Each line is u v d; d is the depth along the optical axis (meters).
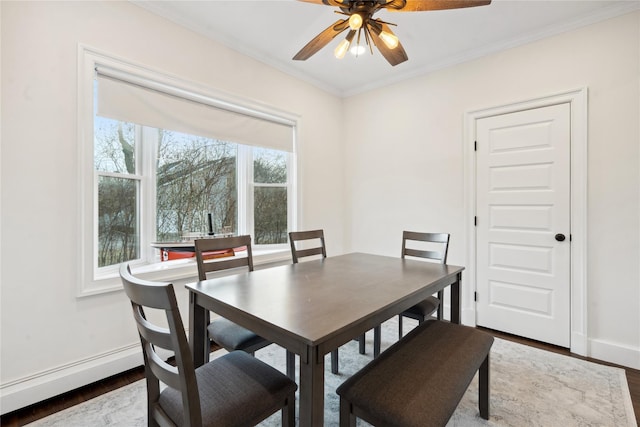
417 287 1.59
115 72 2.11
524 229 2.73
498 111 2.85
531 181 2.69
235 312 1.28
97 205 2.21
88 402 1.81
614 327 2.32
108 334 2.07
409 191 3.48
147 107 2.32
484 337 1.58
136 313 1.07
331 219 3.90
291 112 3.36
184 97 2.54
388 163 3.65
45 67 1.81
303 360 1.02
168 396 1.13
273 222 3.49
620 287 2.30
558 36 2.54
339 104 4.01
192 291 1.56
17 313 1.73
